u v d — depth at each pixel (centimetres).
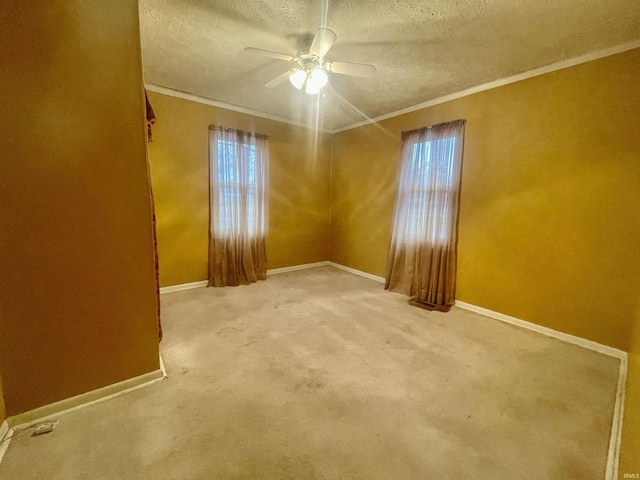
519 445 149
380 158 430
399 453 143
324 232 531
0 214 143
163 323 285
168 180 362
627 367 219
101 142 163
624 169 226
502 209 298
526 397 185
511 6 183
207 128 380
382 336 264
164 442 147
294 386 192
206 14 198
